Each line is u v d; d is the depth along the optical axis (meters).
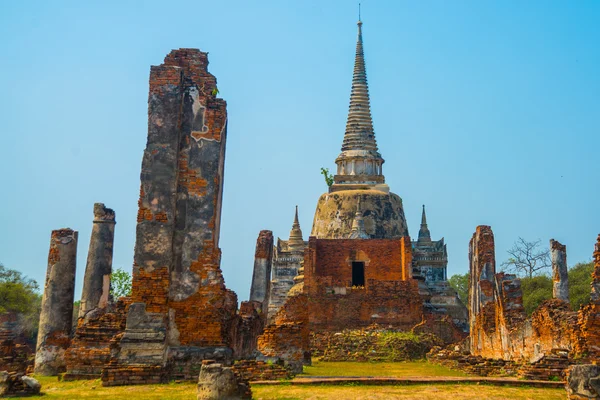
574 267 64.69
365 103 91.12
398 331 53.28
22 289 65.38
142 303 23.33
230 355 23.75
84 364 25.19
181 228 24.11
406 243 60.28
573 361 22.23
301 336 29.03
